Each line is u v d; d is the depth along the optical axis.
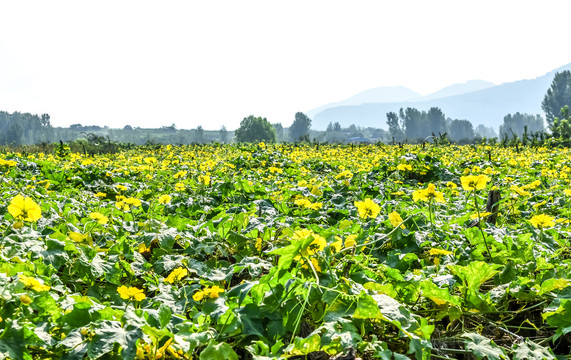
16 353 1.90
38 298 2.28
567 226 5.29
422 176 10.52
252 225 4.23
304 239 2.40
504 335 2.87
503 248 3.76
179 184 6.88
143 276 3.34
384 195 7.97
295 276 2.56
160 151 24.12
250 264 2.99
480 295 2.84
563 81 170.38
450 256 3.65
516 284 2.91
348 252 3.36
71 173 9.12
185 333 2.19
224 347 1.96
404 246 3.94
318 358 2.28
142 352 2.03
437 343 2.63
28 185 6.69
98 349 1.94
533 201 7.05
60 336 2.19
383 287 2.62
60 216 4.74
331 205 6.30
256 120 109.50
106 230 4.19
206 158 16.77
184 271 2.89
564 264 3.49
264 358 2.02
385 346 2.16
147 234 3.86
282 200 6.14
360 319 2.25
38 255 3.10
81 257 3.16
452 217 5.40
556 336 2.47
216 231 4.18
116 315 2.22
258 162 12.79
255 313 2.37
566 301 2.45
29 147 27.70
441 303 2.75
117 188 7.94
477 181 4.08
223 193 7.27
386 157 13.71
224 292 2.57
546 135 33.03
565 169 10.31
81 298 2.42
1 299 2.18
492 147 26.06
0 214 4.75
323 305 2.40
